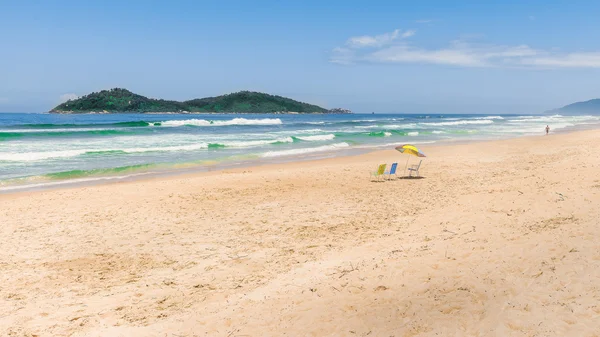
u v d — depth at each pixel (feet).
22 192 53.42
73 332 19.79
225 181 59.62
